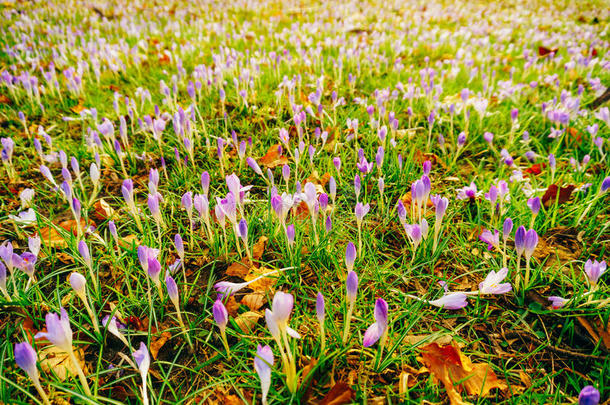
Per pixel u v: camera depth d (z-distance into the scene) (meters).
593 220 0.69
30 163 0.96
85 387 0.41
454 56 1.90
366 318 0.53
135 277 0.60
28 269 0.53
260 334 0.53
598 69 1.63
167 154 0.98
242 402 0.45
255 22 2.66
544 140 1.06
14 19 2.50
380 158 0.72
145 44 1.96
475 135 1.07
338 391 0.43
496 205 0.72
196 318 0.56
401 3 3.55
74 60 1.76
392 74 1.56
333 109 1.16
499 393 0.47
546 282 0.60
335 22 2.52
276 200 0.57
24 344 0.36
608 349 0.50
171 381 0.49
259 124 1.11
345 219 0.75
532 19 2.89
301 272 0.63
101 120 1.16
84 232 0.70
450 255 0.67
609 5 3.36
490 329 0.55
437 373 0.47
